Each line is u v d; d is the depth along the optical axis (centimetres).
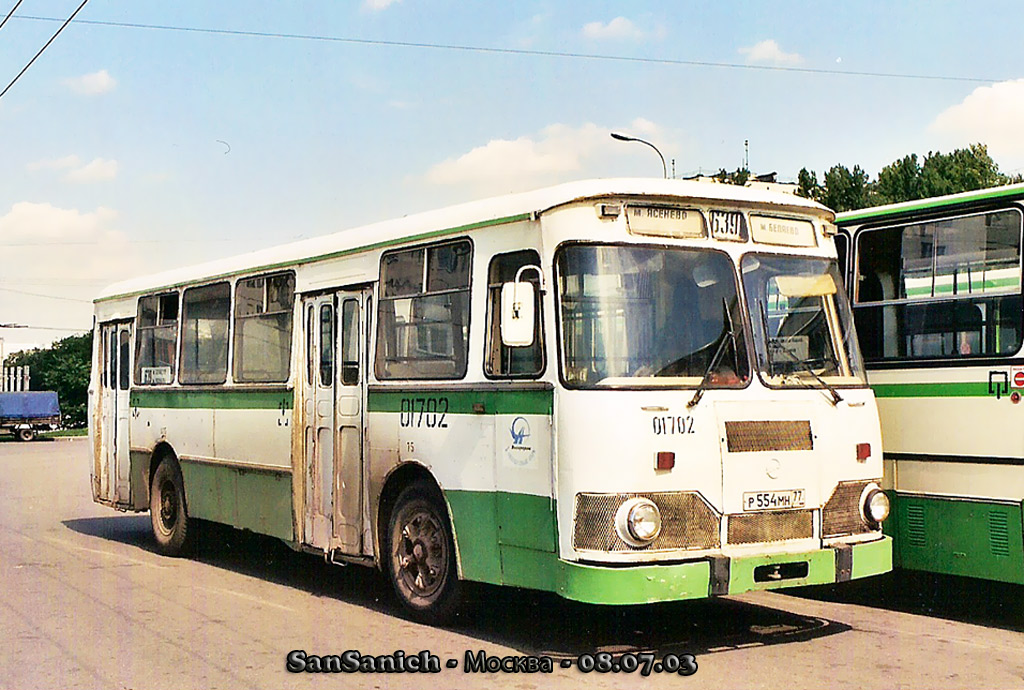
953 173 5803
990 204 820
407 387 860
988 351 816
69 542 1363
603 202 721
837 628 823
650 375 707
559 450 705
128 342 1344
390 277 898
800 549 731
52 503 1889
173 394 1229
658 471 691
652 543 685
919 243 869
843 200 6469
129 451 1325
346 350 945
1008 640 785
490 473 769
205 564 1177
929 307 858
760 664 713
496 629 824
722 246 757
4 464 3114
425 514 848
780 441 736
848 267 916
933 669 701
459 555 799
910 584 1009
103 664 732
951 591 976
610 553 680
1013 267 803
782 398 745
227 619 876
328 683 683
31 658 748
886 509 780
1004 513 800
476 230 802
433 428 829
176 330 1236
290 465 1012
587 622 847
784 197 793
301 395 1002
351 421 930
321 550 968
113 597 974
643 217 734
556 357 714
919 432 855
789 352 767
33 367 8188
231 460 1112
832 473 757
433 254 850
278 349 1043
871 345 897
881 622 846
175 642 795
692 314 733
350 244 945
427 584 848
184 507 1205
